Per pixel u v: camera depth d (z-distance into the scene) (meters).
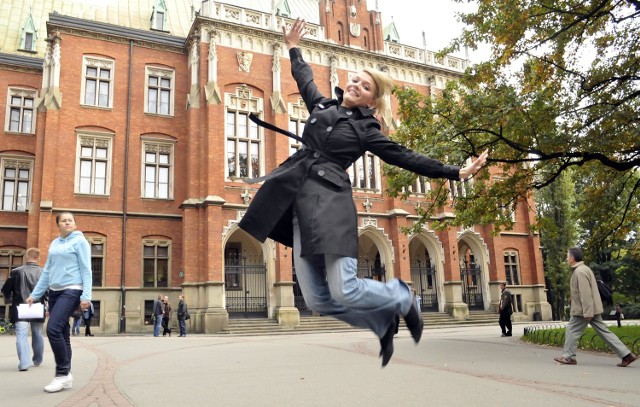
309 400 5.28
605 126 12.04
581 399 5.27
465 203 14.73
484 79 13.66
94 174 26.30
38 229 24.56
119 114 27.17
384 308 2.10
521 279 33.97
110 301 25.12
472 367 8.02
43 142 25.44
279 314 25.03
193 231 25.41
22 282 8.06
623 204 15.77
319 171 2.29
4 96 28.75
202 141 26.14
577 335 8.38
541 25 12.62
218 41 27.31
